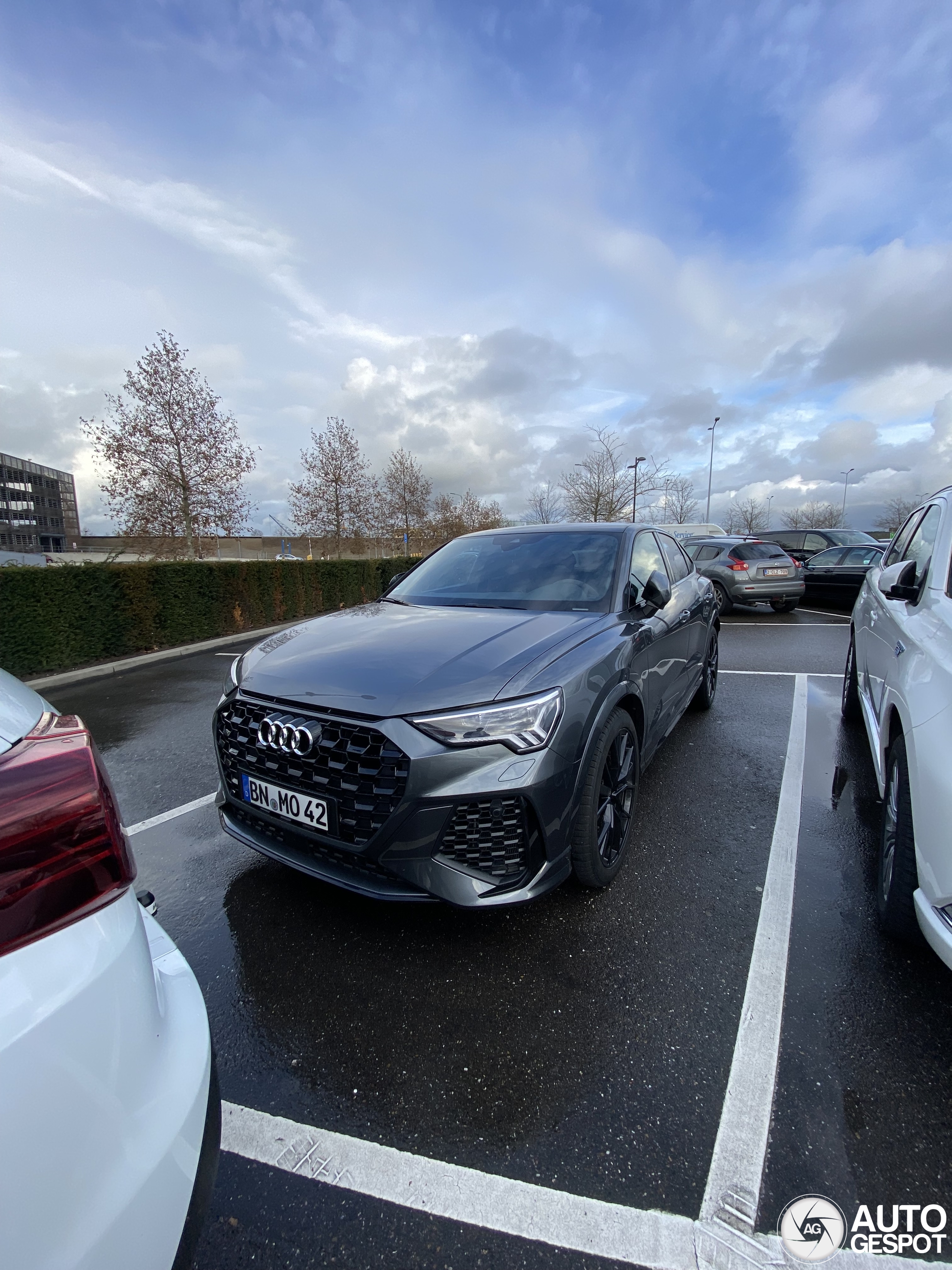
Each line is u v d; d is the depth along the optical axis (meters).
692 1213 1.31
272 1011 1.92
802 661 6.98
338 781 1.93
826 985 1.95
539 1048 1.75
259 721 2.16
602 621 2.62
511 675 2.00
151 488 15.70
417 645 2.29
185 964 1.23
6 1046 0.72
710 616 4.63
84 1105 0.79
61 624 7.32
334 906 2.47
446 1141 1.49
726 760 3.89
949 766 1.66
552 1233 1.28
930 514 3.03
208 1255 1.25
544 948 2.16
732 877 2.57
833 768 3.74
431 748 1.81
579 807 2.12
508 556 3.42
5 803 0.81
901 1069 1.64
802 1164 1.40
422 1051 1.75
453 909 2.23
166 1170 0.88
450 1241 1.27
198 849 3.00
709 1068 1.66
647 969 2.05
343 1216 1.33
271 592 11.30
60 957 0.81
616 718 2.39
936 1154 1.42
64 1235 0.74
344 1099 1.61
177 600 9.02
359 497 22.17
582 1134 1.49
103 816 0.91
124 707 5.94
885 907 2.07
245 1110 1.59
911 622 2.44
